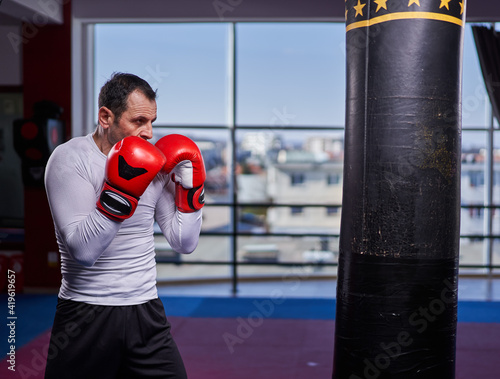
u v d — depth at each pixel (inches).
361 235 66.2
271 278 249.9
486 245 249.3
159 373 62.4
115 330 60.3
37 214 209.0
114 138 60.0
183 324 168.6
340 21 212.8
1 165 222.8
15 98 221.1
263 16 207.5
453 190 65.9
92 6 209.2
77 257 56.1
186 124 245.0
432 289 65.1
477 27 211.3
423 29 62.6
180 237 66.0
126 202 55.0
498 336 153.6
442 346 66.5
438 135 63.9
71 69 208.5
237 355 137.3
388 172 64.0
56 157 59.0
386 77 63.6
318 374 123.1
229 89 240.8
